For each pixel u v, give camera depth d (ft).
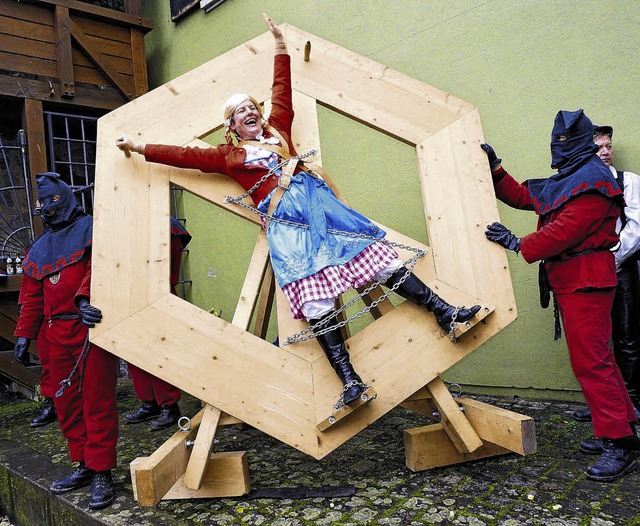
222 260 18.88
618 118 10.17
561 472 7.84
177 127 8.66
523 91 11.37
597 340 7.63
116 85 18.74
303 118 8.91
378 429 10.68
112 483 8.30
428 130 8.73
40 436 11.98
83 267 8.77
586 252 7.66
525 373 11.85
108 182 8.29
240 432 11.27
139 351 7.84
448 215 8.39
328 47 9.18
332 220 7.55
